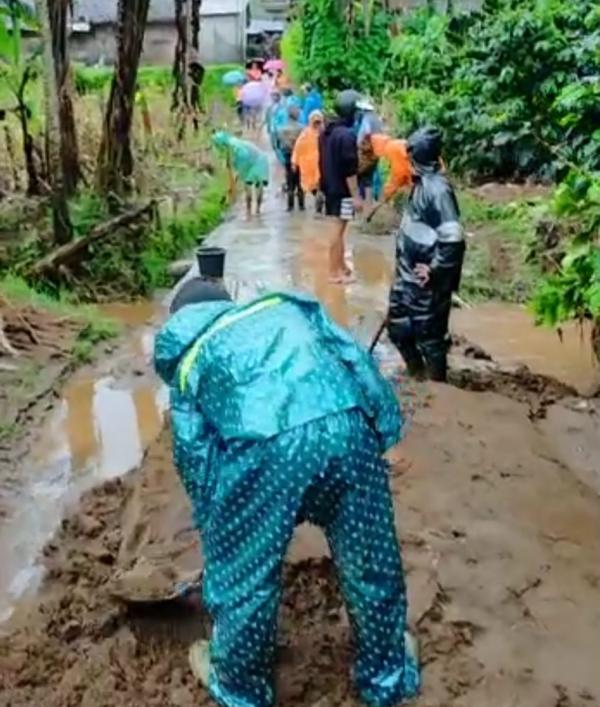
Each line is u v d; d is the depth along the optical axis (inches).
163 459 219.5
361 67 859.4
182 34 711.7
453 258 252.4
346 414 128.3
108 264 414.6
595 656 148.7
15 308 331.9
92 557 190.5
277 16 1803.6
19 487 227.1
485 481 201.5
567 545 179.8
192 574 170.2
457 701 139.3
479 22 619.2
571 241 321.1
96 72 761.6
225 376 129.1
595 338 297.1
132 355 321.1
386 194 451.5
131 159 494.0
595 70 545.3
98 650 157.8
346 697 140.7
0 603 178.9
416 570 165.8
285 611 159.0
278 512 127.3
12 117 523.5
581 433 252.1
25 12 418.9
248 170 576.1
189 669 150.5
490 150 589.6
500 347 340.5
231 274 426.6
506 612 158.1
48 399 280.8
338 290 398.6
